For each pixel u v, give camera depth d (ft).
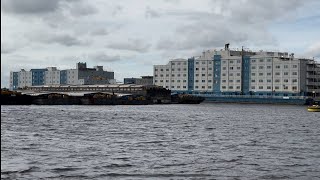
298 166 124.88
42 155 140.15
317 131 257.55
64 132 228.84
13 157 134.31
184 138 204.03
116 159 134.10
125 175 108.88
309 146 175.94
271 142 190.19
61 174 108.99
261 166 124.26
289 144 182.91
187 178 106.42
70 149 156.56
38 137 198.59
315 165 126.93
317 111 585.63
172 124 306.55
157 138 202.80
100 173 110.93
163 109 613.52
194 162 129.90
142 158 136.98
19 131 229.25
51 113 438.81
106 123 307.37
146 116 415.23
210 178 106.73
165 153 149.69
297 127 290.76
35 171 112.06
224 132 242.17
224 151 156.97
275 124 321.11
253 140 197.98
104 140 190.80
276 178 107.55
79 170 114.62
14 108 552.00
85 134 218.79
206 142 187.21
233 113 507.71
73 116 392.27
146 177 106.93
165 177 107.14
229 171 115.96
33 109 529.45
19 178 103.45
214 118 396.57
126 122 322.55
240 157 141.49
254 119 388.16
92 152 149.38
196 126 289.12
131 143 180.14
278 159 138.00
